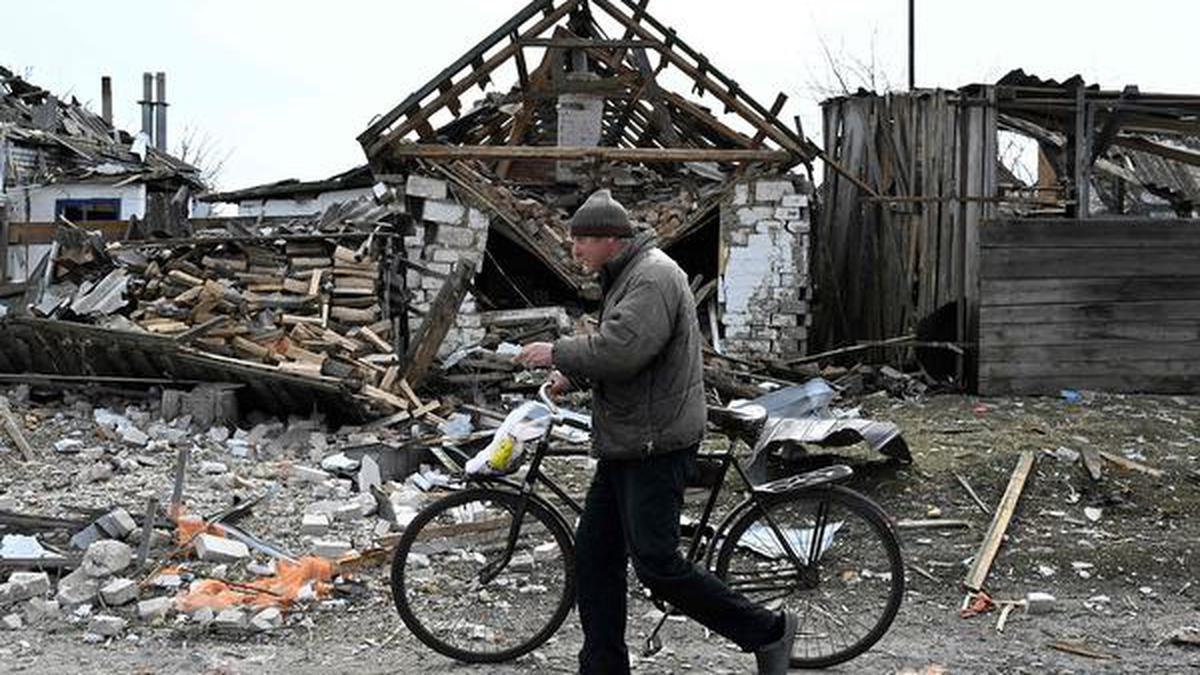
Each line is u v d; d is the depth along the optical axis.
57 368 11.48
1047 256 11.84
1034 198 14.05
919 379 13.09
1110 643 5.75
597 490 4.85
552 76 15.31
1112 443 9.66
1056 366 11.89
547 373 12.39
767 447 8.11
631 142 18.72
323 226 13.72
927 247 13.94
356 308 11.97
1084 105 13.05
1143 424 10.38
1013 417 10.77
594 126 15.63
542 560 5.78
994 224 11.83
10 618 5.73
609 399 4.62
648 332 4.47
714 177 16.55
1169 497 8.25
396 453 9.30
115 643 5.53
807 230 14.62
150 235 15.12
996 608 6.27
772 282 14.64
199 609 5.83
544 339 13.68
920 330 13.34
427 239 14.20
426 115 14.06
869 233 14.89
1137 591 6.60
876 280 14.76
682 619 5.95
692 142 16.62
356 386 10.46
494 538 6.42
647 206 16.03
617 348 4.45
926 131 14.12
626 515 4.68
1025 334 11.88
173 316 11.39
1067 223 11.84
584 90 15.37
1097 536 7.49
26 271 20.36
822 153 14.43
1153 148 14.88
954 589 6.59
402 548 5.40
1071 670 5.35
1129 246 11.84
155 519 7.08
